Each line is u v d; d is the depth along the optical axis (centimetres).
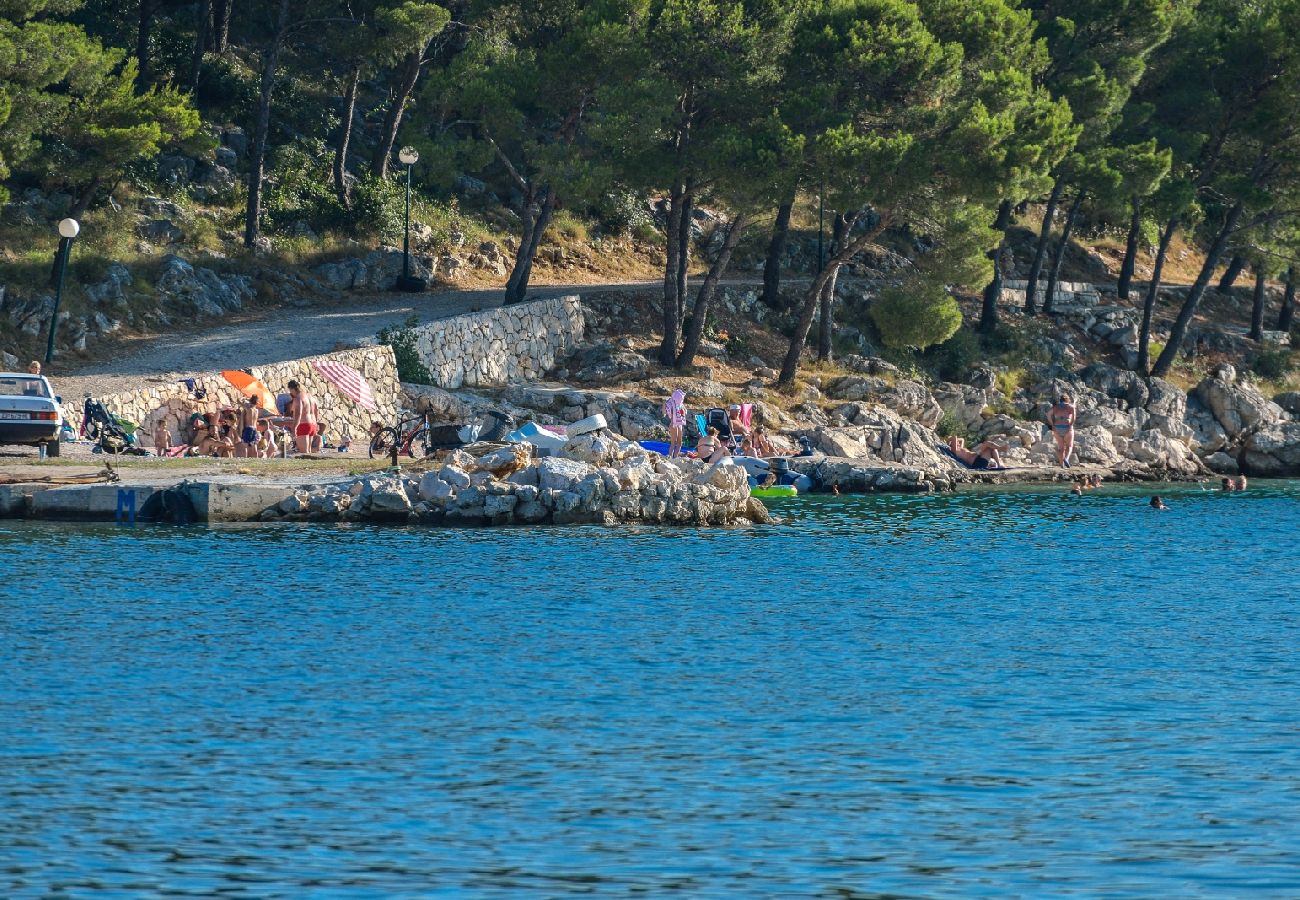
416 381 19488
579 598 9556
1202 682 7394
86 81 19650
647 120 19962
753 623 8875
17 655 7488
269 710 6581
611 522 13575
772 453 19538
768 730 6400
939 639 8488
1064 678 7469
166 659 7500
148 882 4569
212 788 5491
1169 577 11206
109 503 12731
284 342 19625
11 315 18725
